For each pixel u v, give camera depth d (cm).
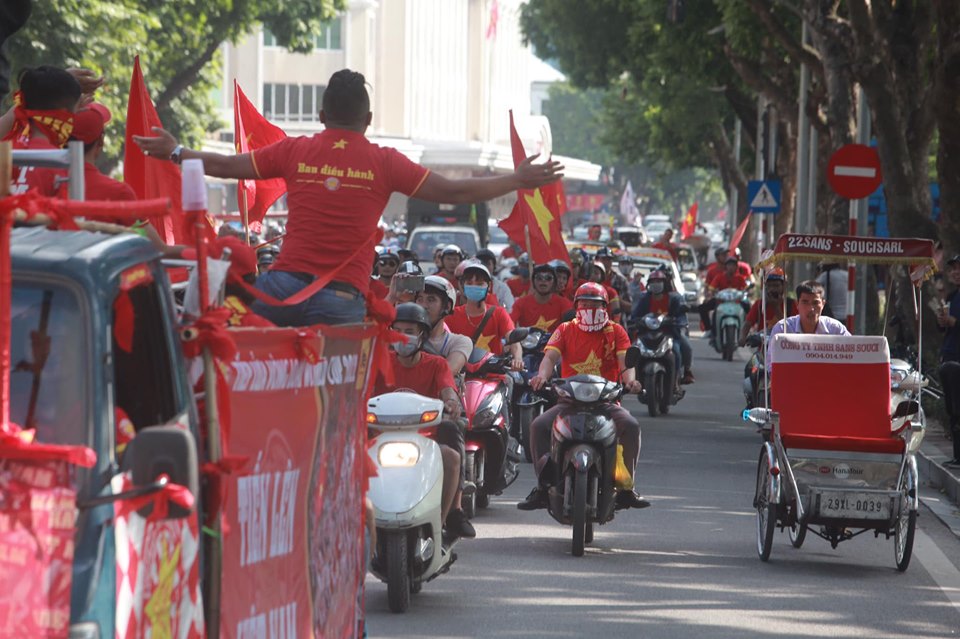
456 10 18925
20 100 937
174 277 978
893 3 4116
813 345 1823
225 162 1078
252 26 7625
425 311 1534
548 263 2647
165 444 612
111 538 607
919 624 1427
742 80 7156
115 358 667
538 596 1492
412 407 1415
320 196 1057
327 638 921
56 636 579
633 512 2050
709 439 2938
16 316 643
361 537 1019
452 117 18925
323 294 1038
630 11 8312
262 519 793
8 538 586
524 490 2242
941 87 3316
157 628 656
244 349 767
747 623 1402
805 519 1706
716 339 5116
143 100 1339
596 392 1733
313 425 876
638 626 1372
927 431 2881
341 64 15900
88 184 916
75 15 5350
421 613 1400
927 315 3381
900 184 3575
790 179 7581
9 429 588
